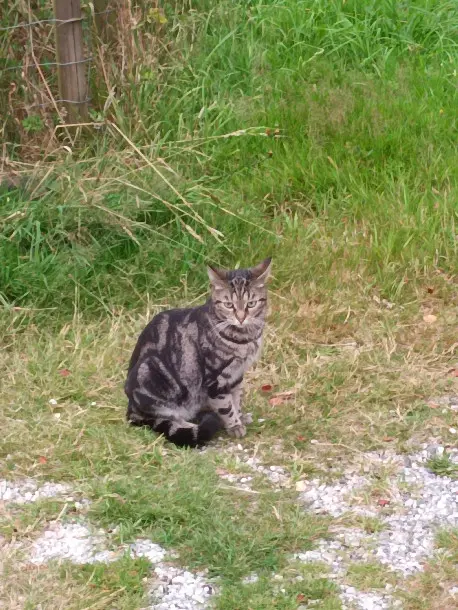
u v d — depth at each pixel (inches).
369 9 207.9
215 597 131.8
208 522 137.6
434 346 158.6
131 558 134.8
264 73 197.9
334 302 164.4
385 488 141.6
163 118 185.3
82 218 167.3
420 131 188.5
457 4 209.8
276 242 171.6
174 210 171.3
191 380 146.6
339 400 151.9
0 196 168.2
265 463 144.9
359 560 135.0
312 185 179.9
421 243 172.1
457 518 138.9
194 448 146.3
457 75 197.9
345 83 196.5
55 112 178.2
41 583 132.6
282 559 134.9
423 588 132.4
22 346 158.6
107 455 144.7
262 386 153.6
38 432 147.1
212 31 201.5
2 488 142.0
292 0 209.8
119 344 158.7
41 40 176.6
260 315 146.2
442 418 149.6
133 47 181.2
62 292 162.9
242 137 186.2
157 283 165.3
